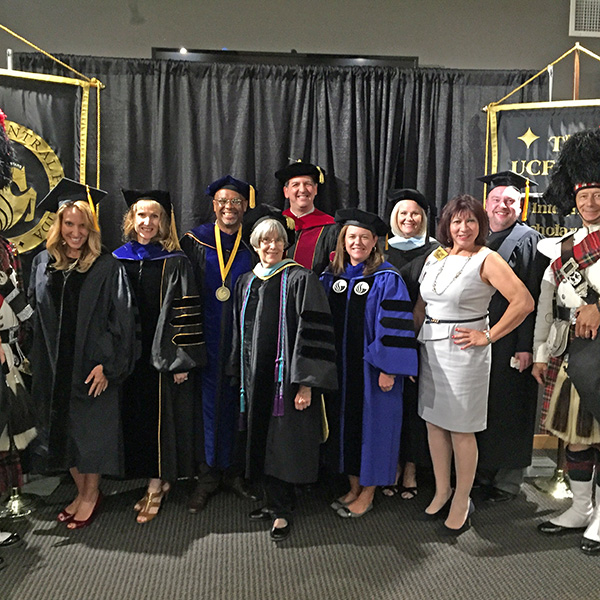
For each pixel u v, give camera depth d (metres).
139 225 2.78
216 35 3.68
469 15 3.78
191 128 3.49
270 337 2.62
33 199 3.32
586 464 2.66
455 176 3.64
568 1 3.81
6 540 2.54
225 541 2.60
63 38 3.61
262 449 2.63
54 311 2.67
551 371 2.69
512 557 2.47
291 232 2.99
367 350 2.68
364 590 2.23
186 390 2.83
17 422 2.56
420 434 2.98
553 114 3.42
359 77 3.55
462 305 2.58
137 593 2.21
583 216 2.56
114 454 2.64
